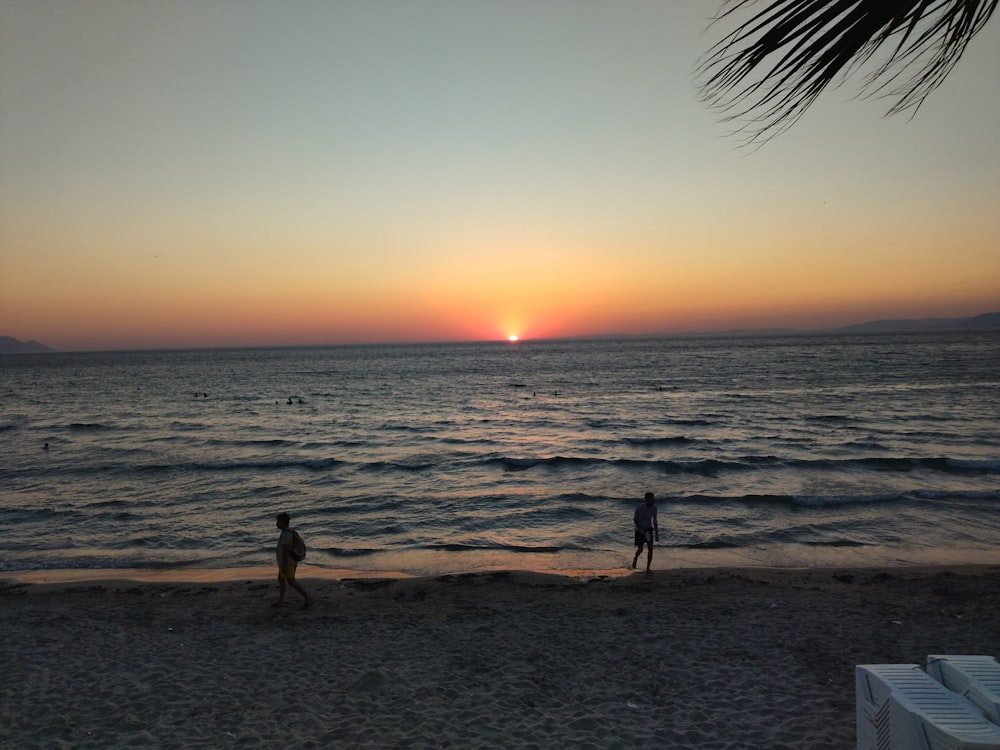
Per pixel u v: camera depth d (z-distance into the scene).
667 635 9.37
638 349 191.62
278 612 10.55
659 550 14.64
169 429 39.62
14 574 13.52
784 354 130.25
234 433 37.50
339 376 97.75
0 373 121.25
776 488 20.62
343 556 14.66
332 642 9.31
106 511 18.95
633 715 7.13
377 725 6.99
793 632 9.38
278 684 8.00
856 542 14.87
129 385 83.62
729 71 1.42
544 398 58.19
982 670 4.19
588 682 7.96
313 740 6.69
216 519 18.00
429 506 19.19
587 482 22.34
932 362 91.19
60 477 24.38
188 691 7.82
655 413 44.31
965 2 1.38
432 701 7.52
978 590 10.89
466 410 49.31
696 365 103.38
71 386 83.06
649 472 23.77
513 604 10.82
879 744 4.14
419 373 102.25
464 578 12.18
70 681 8.12
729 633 9.38
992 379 63.06
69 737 6.79
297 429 39.16
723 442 30.55
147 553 14.98
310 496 20.80
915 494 18.73
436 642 9.27
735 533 15.75
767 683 7.80
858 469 23.38
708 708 7.24
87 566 14.09
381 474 24.52
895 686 4.14
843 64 1.32
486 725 6.96
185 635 9.62
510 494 20.55
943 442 29.19
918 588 11.12
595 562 13.88
